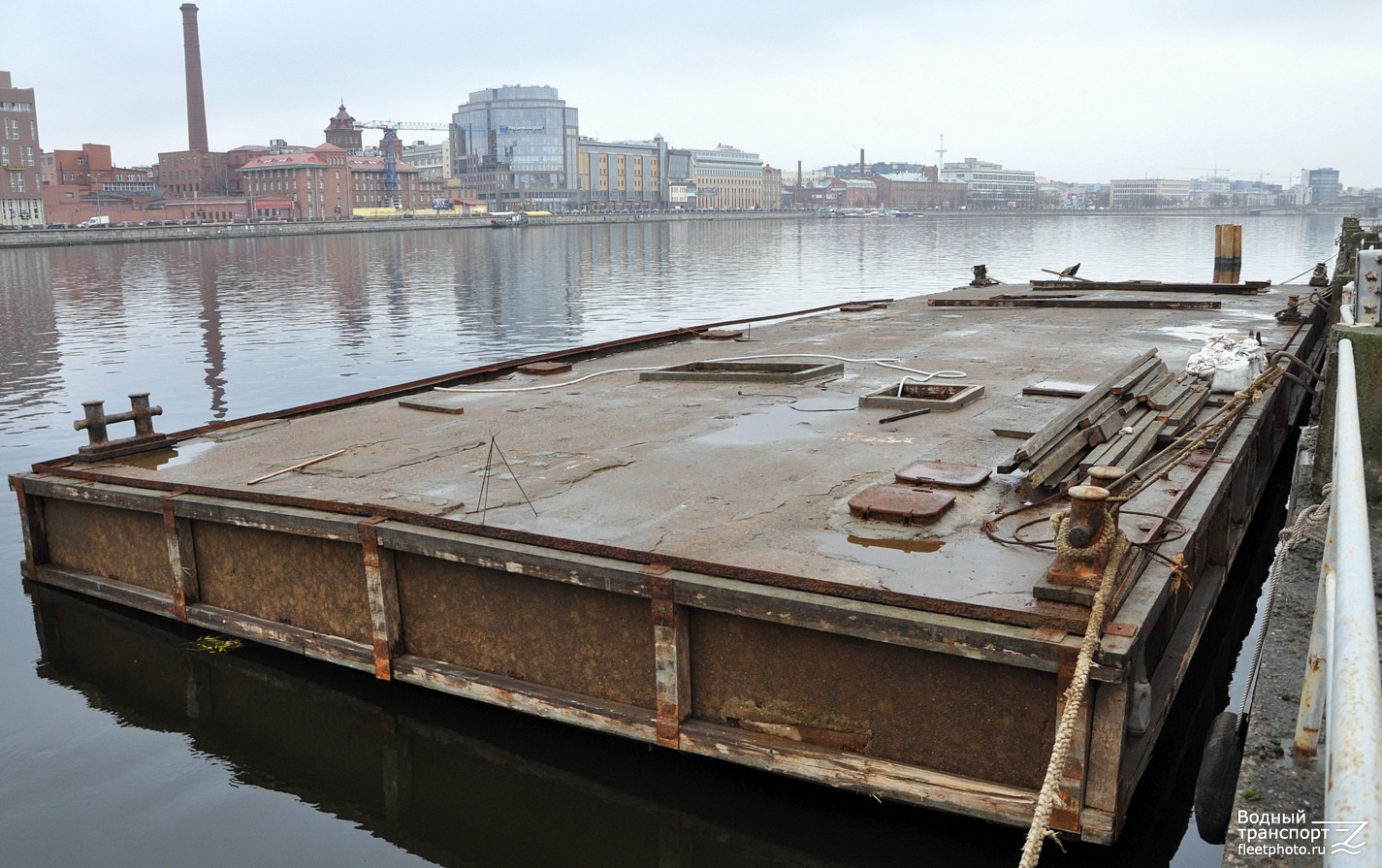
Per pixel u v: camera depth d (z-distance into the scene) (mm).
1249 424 8539
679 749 5746
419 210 185500
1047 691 4891
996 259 63906
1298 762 3725
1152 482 6344
